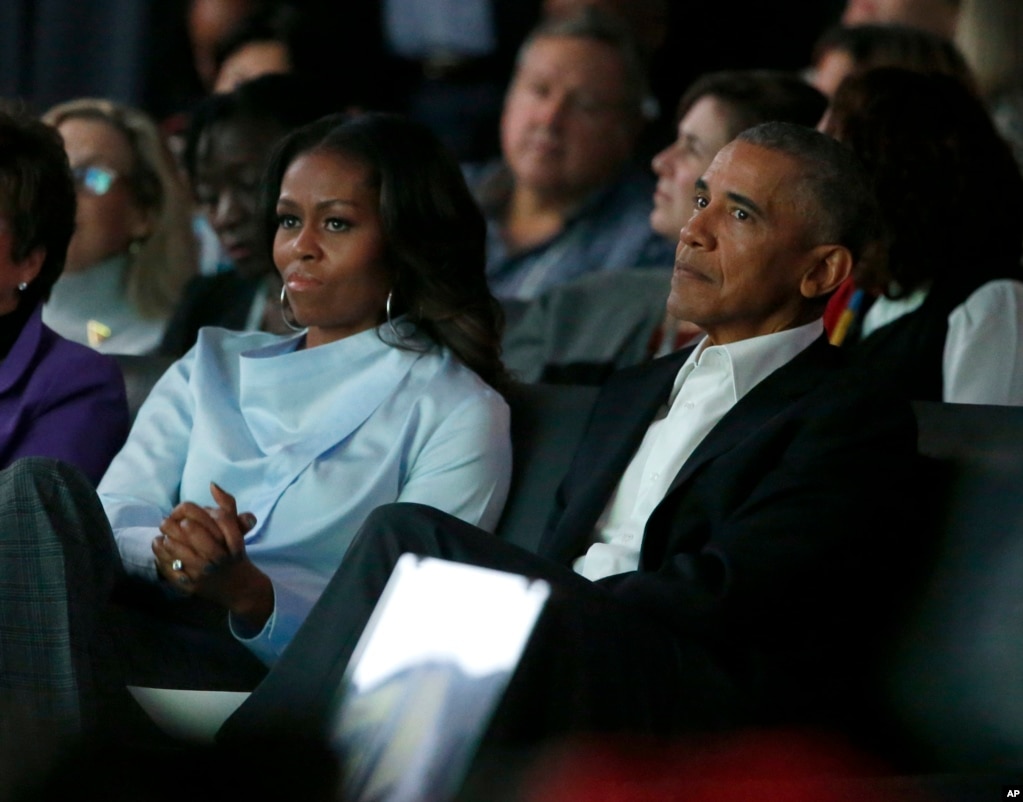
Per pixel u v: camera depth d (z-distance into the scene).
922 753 8.73
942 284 11.85
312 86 15.22
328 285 10.84
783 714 8.45
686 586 8.51
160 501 10.91
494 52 21.66
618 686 8.05
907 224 11.80
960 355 11.62
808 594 8.66
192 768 7.25
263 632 9.64
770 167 9.58
